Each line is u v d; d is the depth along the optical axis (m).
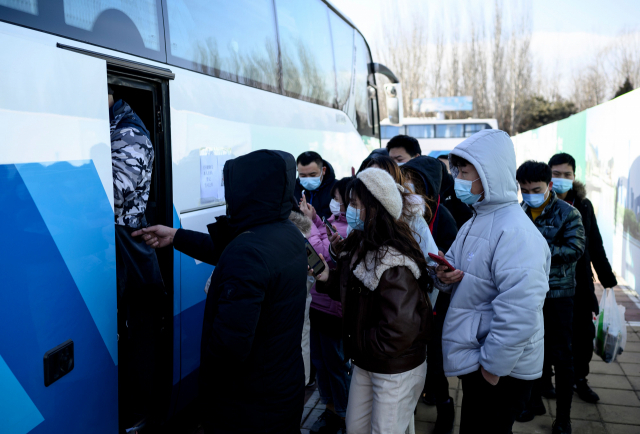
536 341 2.18
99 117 2.17
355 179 2.30
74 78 2.04
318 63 5.55
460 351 2.25
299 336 2.12
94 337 2.12
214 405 1.98
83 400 2.07
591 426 3.50
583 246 3.14
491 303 2.20
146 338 2.86
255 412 1.95
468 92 37.75
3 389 1.70
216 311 1.89
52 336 1.90
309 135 5.18
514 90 37.56
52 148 1.91
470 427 2.27
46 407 1.88
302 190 4.35
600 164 9.67
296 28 5.00
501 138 2.23
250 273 1.82
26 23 1.95
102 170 2.17
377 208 2.22
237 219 2.00
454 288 2.37
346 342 2.38
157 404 2.91
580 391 3.90
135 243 2.46
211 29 3.45
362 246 2.27
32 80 1.84
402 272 2.18
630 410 3.73
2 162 1.71
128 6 2.61
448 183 4.08
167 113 2.88
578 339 3.78
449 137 17.75
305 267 2.13
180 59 3.07
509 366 2.04
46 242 1.87
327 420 3.38
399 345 2.16
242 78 3.85
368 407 2.43
